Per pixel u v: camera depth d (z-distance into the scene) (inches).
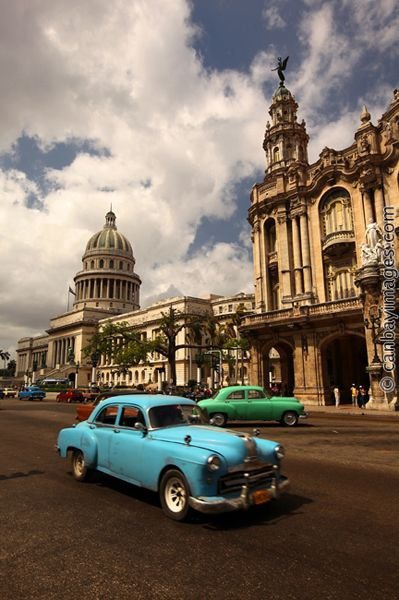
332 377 1542.8
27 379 4928.6
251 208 1878.7
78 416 765.3
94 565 176.4
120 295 4884.4
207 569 172.2
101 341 2372.0
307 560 180.5
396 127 1419.8
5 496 284.8
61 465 388.5
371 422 823.7
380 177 1428.4
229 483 225.1
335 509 251.9
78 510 252.7
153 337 3538.4
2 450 475.5
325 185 1606.8
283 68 2081.7
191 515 241.3
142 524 227.0
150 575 167.3
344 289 1520.7
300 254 1651.1
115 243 5093.5
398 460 410.0
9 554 188.4
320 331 1375.5
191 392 1534.2
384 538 205.8
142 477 260.4
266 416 757.3
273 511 248.2
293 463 394.6
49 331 5014.8
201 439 245.0
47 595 152.7
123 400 304.3
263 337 1542.8
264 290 1774.1
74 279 5093.5
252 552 189.0
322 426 751.7
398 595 151.1
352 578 163.9
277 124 1973.4
